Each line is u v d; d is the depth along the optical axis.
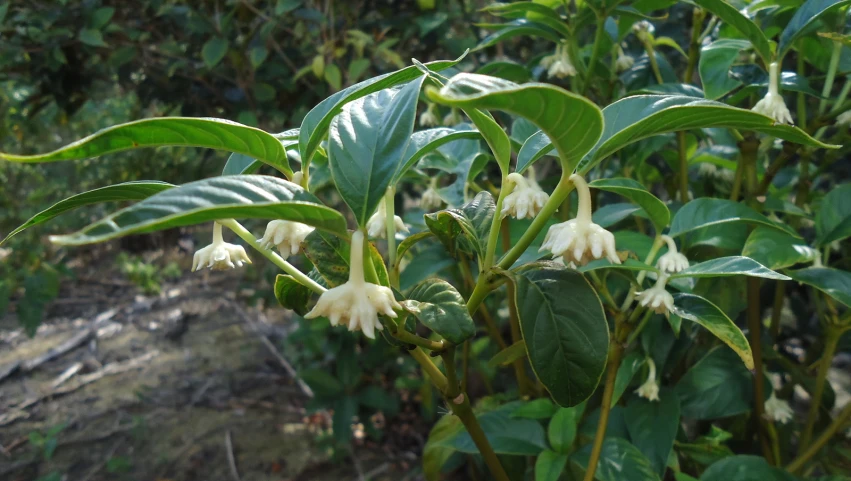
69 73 0.85
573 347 0.23
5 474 0.82
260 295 0.96
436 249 0.49
